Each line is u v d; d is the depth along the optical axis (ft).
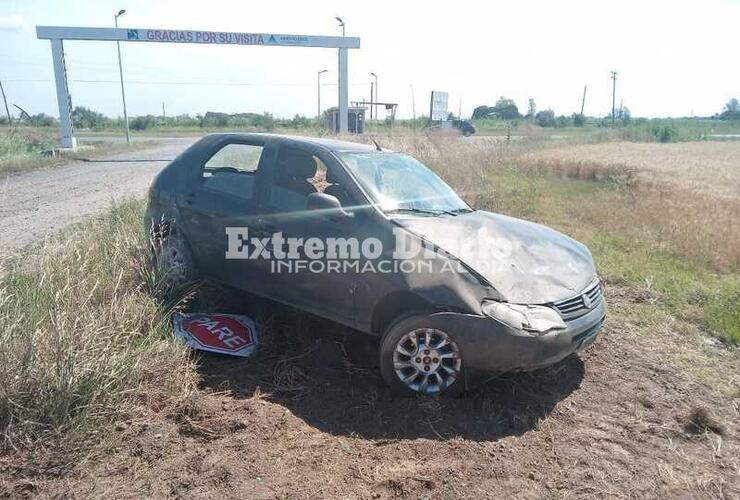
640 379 13.97
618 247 28.17
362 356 14.39
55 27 84.23
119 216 23.53
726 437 11.56
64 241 18.74
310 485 9.41
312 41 91.66
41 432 9.87
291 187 15.03
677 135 176.55
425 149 51.06
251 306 16.69
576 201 41.93
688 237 28.91
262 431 10.82
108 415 10.62
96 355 11.11
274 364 13.74
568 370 14.26
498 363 11.64
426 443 10.76
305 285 14.14
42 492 8.86
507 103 290.35
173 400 11.51
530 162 63.93
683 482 10.03
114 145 95.86
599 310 13.44
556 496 9.52
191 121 205.57
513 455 10.60
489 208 36.47
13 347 10.77
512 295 12.12
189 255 16.98
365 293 12.99
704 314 18.40
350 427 11.41
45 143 93.50
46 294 13.23
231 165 16.61
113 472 9.41
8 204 35.06
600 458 10.65
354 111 101.71
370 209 13.44
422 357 12.05
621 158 84.53
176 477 9.38
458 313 11.69
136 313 13.53
